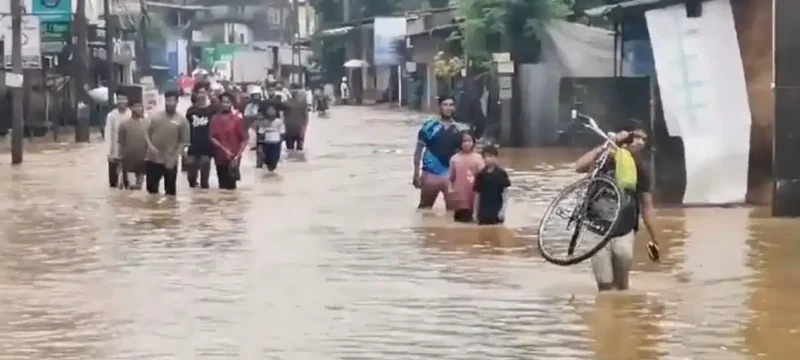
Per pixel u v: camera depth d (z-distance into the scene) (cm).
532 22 4512
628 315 1580
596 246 1739
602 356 1355
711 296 1706
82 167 4041
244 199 3012
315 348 1398
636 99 3669
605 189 1766
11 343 1438
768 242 2192
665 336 1455
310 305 1652
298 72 10931
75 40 5875
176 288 1784
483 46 4628
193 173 3284
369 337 1454
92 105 6438
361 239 2288
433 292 1747
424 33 7669
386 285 1805
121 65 8169
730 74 2734
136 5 10969
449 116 2730
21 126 4203
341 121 7231
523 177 3459
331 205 2866
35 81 5841
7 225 2522
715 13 2734
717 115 2736
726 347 1395
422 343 1423
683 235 2294
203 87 3341
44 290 1783
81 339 1456
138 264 2005
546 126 4550
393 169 3875
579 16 4881
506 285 1805
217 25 16362
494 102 4728
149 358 1359
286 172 3803
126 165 3206
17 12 4272
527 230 2402
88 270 1955
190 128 3238
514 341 1432
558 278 1864
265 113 3838
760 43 2709
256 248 2175
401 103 9694
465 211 2539
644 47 3662
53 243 2258
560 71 4512
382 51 9212
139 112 3219
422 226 2470
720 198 2727
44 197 3077
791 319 1547
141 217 2647
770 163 2709
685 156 2752
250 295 1723
